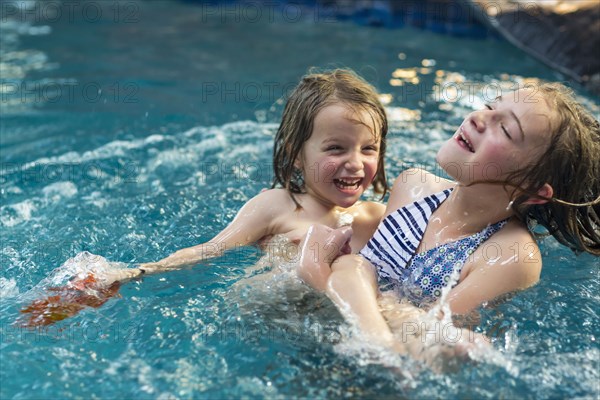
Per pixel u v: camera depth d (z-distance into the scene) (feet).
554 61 17.33
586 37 17.06
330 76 9.50
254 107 15.12
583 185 8.17
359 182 9.00
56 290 8.04
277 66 17.99
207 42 20.31
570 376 6.62
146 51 19.40
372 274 8.04
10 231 9.64
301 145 9.10
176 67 17.97
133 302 7.90
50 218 10.09
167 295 8.05
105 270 8.35
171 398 6.44
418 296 8.20
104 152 12.62
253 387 6.53
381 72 17.20
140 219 10.11
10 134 13.48
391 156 12.17
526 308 7.70
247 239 9.12
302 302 7.76
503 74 16.98
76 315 7.64
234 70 17.74
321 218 9.25
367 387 6.49
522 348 7.06
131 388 6.57
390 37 20.63
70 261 8.49
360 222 9.43
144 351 7.07
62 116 14.47
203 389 6.53
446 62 18.03
